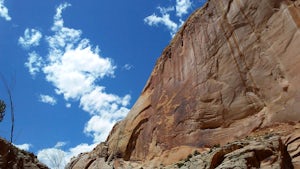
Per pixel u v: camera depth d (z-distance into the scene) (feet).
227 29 109.81
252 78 95.45
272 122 83.30
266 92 89.97
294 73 82.84
